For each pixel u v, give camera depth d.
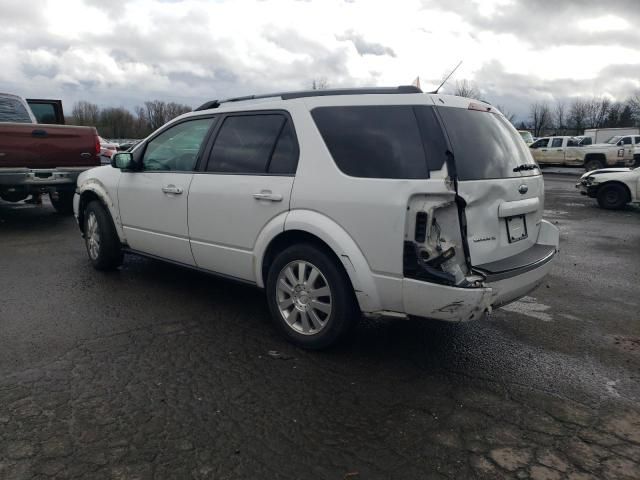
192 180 4.51
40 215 9.94
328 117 3.70
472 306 3.12
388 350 3.91
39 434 2.73
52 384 3.25
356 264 3.40
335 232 3.47
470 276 3.22
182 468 2.50
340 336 3.66
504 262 3.52
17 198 10.10
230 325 4.31
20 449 2.60
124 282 5.42
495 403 3.18
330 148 3.61
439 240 3.19
